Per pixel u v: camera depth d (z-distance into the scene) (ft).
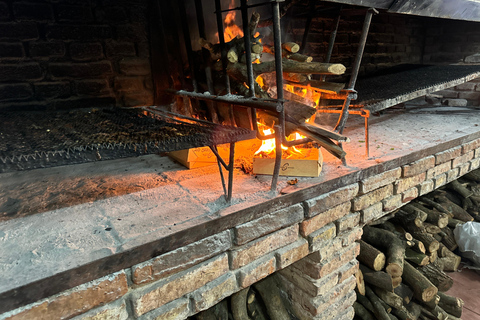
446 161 6.97
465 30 11.05
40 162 2.96
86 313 3.14
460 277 7.88
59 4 5.78
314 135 4.49
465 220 8.22
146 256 3.33
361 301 6.27
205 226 3.67
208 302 3.97
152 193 4.59
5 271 2.87
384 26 10.69
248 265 4.32
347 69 9.96
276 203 4.25
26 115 5.41
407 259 6.75
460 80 7.92
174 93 6.41
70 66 6.12
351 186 5.12
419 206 7.68
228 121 6.28
